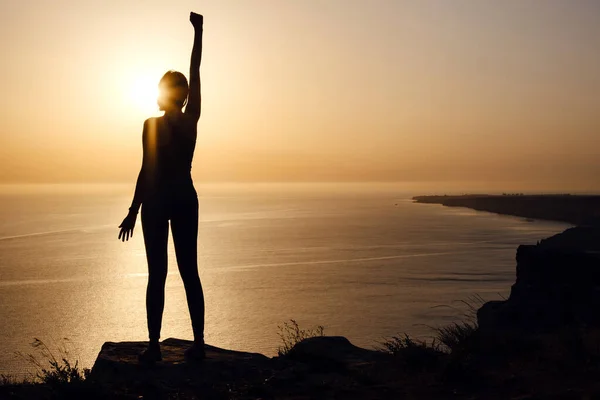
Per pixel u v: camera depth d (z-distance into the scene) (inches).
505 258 5241.1
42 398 212.8
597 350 215.8
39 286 3934.5
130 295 3627.0
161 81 231.0
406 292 3604.8
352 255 5531.5
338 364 235.6
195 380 216.8
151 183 225.1
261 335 2561.5
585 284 399.5
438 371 210.7
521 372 203.3
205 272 4552.2
